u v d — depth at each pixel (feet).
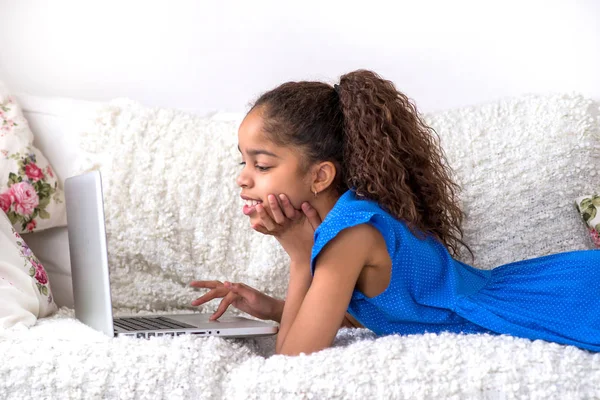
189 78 6.88
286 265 5.49
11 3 6.75
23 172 5.52
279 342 4.17
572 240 5.41
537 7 6.61
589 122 5.58
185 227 5.58
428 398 3.40
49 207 5.64
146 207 5.56
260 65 6.86
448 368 3.45
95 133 5.75
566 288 4.17
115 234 5.54
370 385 3.43
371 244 4.00
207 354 3.64
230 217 5.62
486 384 3.43
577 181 5.48
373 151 4.22
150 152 5.71
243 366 3.63
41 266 5.16
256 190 4.23
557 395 3.43
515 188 5.45
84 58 6.82
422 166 4.49
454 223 4.84
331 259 3.93
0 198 5.39
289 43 6.84
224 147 5.71
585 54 6.56
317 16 6.81
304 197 4.24
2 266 4.72
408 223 4.21
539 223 5.43
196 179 5.63
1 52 6.75
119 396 3.51
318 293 3.91
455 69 6.74
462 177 5.50
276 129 4.16
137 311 5.53
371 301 4.13
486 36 6.69
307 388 3.41
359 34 6.81
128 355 3.60
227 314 5.45
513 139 5.58
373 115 4.25
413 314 4.14
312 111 4.22
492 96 6.71
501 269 4.60
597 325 3.95
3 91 5.79
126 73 6.84
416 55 6.77
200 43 6.86
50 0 6.77
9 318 4.22
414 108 4.71
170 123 5.84
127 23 6.83
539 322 4.00
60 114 5.87
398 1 6.76
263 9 6.82
